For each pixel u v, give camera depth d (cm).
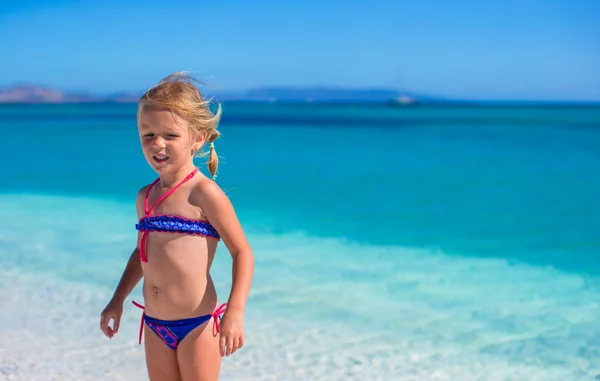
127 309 531
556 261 759
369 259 750
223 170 1856
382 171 1836
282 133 4084
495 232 944
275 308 548
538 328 513
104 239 815
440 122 6344
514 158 2253
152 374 279
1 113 9456
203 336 267
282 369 421
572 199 1304
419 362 438
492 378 415
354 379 407
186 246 262
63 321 500
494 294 609
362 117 8350
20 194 1275
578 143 3059
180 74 271
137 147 2650
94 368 409
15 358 422
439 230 955
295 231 923
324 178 1662
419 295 601
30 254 726
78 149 2545
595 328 514
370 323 516
